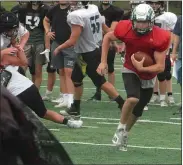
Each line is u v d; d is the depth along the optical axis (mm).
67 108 30625
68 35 32625
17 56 22219
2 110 13375
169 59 34906
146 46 21938
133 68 22375
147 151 23125
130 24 22219
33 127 13906
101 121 29594
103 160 21500
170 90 35781
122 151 23016
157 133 26672
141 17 21391
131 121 23016
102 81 27594
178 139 25422
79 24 28250
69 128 27359
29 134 13680
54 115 25000
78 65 28656
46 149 14086
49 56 34781
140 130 27344
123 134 22938
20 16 35031
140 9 21594
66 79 32625
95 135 25938
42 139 14086
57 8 33094
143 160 21641
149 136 25984
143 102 22969
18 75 22406
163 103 35094
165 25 34188
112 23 35344
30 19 35000
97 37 28812
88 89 43000
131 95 22203
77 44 28609
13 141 13547
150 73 22266
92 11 28625
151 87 22844
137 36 21906
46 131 14133
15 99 13773
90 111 32594
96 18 28766
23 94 22250
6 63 21969
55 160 14109
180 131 27141
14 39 22359
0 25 21859
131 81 22375
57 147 14133
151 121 29688
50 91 36812
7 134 13289
